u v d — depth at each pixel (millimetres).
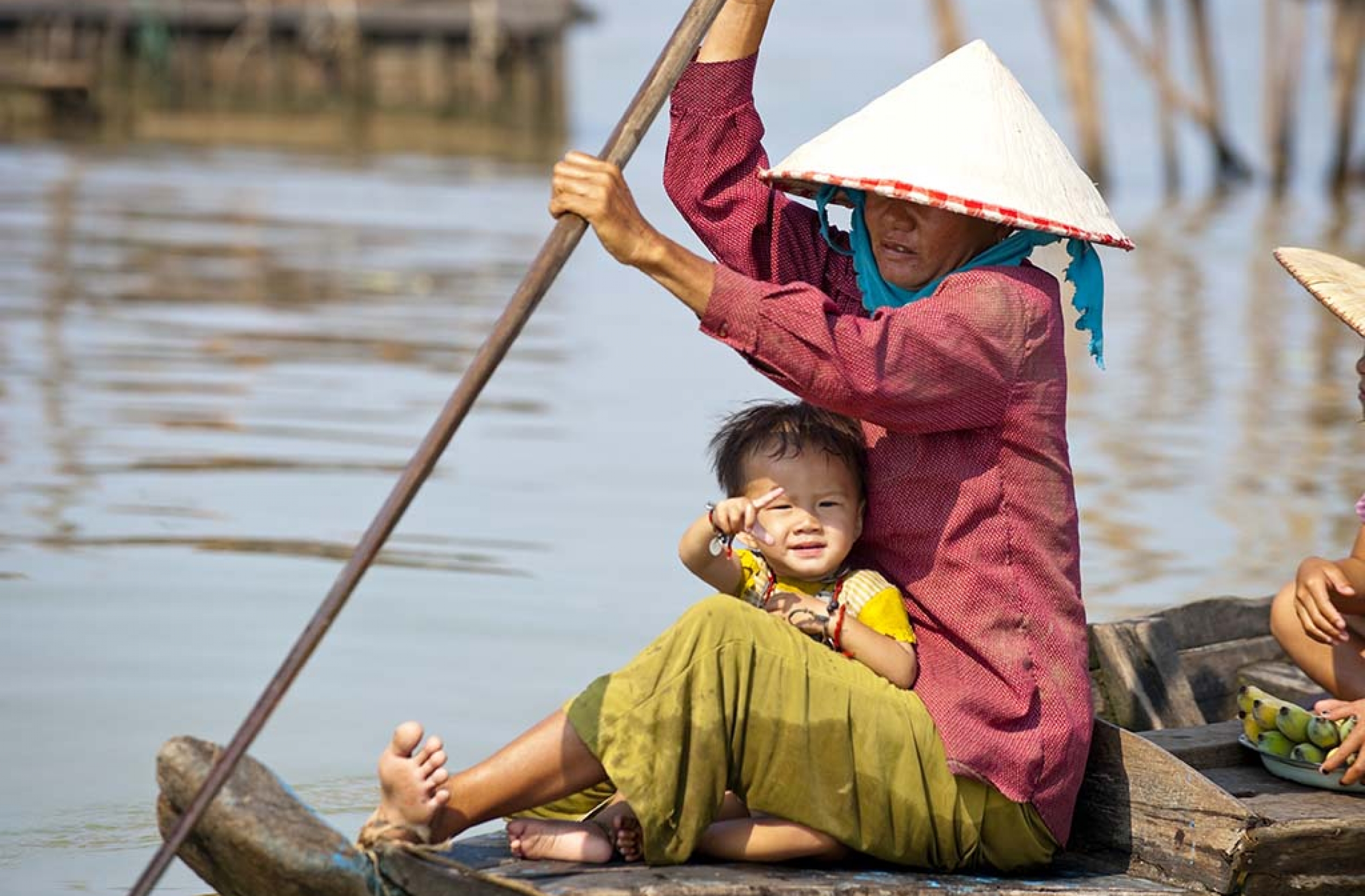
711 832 11039
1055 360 11156
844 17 172500
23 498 21766
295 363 31438
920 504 11250
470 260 45625
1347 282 13648
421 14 86938
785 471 11336
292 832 9945
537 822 10945
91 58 84938
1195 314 40750
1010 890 10961
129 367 30359
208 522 21109
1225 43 132125
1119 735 11617
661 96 10898
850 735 10891
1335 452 27234
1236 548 21594
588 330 36156
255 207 55781
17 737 14664
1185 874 11281
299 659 10016
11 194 55938
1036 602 11148
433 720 15328
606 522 21781
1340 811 11656
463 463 24578
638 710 10633
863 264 11656
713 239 12664
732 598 10891
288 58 86562
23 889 12133
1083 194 11484
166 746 10062
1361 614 13312
